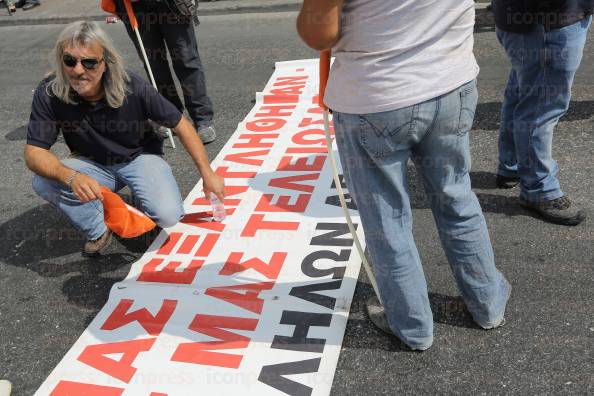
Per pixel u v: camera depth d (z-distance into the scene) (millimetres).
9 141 5027
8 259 3447
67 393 2439
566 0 2730
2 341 2838
